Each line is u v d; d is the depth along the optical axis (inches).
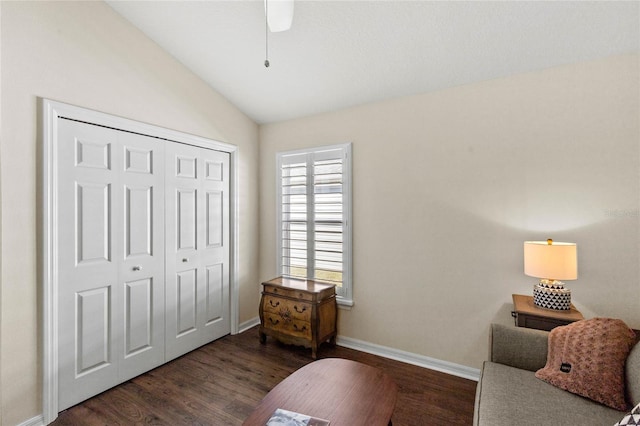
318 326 110.3
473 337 98.1
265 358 111.0
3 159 70.9
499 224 94.3
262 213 144.4
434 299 104.1
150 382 95.3
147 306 101.5
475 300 97.9
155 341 103.6
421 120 106.1
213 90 123.0
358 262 118.1
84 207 85.6
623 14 70.9
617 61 80.4
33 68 75.4
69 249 82.5
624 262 79.6
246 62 107.1
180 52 106.9
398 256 110.3
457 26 81.1
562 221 86.3
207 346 120.6
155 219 103.5
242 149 136.1
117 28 92.8
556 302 76.9
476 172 97.5
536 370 68.2
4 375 71.3
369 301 116.0
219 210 127.0
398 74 100.3
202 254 119.9
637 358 55.5
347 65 100.5
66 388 81.9
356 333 118.7
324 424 51.8
